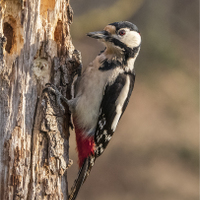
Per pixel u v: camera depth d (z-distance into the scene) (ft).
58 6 29.89
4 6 27.04
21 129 27.20
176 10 98.68
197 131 87.35
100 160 77.92
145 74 92.43
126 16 88.99
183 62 95.96
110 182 75.20
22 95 27.53
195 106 91.04
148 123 85.97
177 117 88.53
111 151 80.02
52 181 28.68
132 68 33.55
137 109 88.02
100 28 83.25
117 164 78.07
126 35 32.19
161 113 88.69
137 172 77.41
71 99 30.83
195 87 93.76
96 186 74.23
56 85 29.76
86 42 85.81
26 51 27.91
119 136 82.79
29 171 27.50
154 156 81.00
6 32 27.81
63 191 29.84
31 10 28.02
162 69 93.86
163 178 77.00
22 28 27.73
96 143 33.32
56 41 30.48
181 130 86.79
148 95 90.53
